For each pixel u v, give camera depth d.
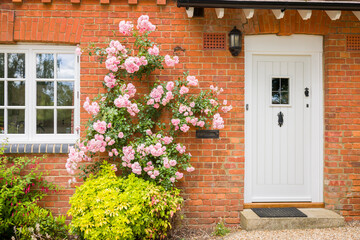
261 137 5.22
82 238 4.22
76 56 5.01
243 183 4.97
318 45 5.16
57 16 4.86
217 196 4.95
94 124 4.33
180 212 4.88
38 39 4.85
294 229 4.57
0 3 4.83
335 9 4.39
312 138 5.21
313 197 5.21
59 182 4.86
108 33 4.89
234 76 4.97
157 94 4.57
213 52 4.96
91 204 4.06
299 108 5.25
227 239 4.36
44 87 5.05
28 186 4.72
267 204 5.12
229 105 4.96
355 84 5.04
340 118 5.03
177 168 4.80
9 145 4.79
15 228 4.28
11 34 4.81
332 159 5.03
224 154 4.96
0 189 4.37
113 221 3.95
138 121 4.86
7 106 5.00
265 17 4.97
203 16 4.96
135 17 4.91
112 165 4.56
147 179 4.60
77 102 5.00
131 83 4.84
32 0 4.84
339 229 4.56
